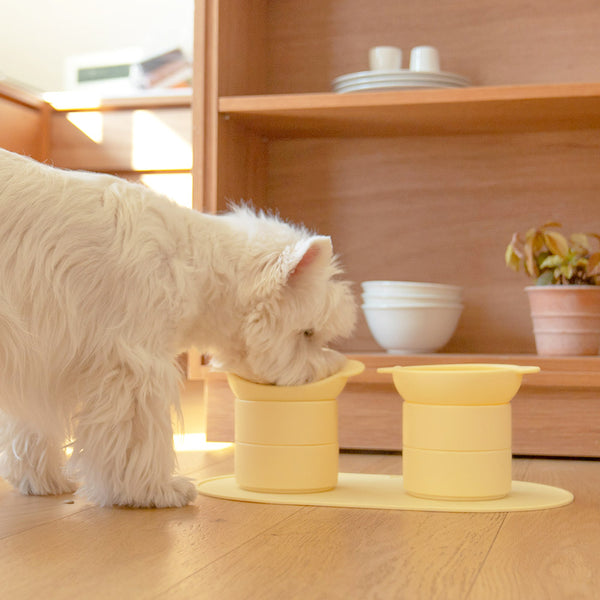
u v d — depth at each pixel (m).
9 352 1.13
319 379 1.31
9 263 1.14
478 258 2.25
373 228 2.31
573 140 2.20
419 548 0.97
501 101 1.88
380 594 0.79
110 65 3.02
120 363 1.17
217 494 1.28
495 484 1.23
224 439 1.96
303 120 2.08
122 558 0.92
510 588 0.81
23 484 1.33
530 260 1.94
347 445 1.88
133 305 1.17
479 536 1.03
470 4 2.27
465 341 2.25
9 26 3.09
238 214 1.38
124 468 1.18
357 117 2.04
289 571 0.87
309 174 2.34
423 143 2.28
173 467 1.22
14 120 2.33
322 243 1.24
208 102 1.98
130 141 2.44
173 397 1.21
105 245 1.17
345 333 1.34
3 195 1.16
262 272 1.24
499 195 2.24
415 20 2.30
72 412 1.20
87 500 1.27
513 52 2.25
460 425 1.23
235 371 1.34
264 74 2.37
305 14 2.37
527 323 2.22
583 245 1.96
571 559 0.92
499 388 1.22
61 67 3.06
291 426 1.28
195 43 1.98
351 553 0.94
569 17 2.22
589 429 1.78
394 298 1.99
